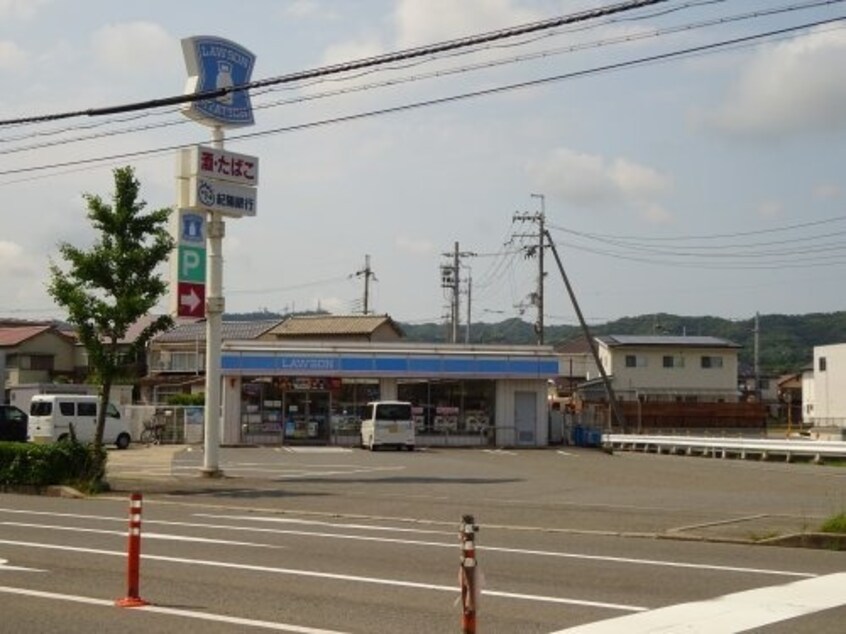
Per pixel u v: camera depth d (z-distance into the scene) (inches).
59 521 653.3
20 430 1451.8
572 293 2095.2
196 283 1031.0
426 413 1854.1
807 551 526.9
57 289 904.3
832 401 2731.3
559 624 333.4
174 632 320.2
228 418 1781.5
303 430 1806.1
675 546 546.6
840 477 1145.4
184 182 1029.2
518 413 1891.0
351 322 2470.5
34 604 365.1
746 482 1059.3
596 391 2965.1
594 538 582.2
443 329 4461.1
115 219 906.1
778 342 5251.0
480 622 336.5
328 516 708.7
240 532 598.9
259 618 342.0
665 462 1467.8
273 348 1786.4
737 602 372.8
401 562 474.0
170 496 863.7
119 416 1663.4
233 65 1047.6
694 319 5408.5
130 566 369.4
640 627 327.6
